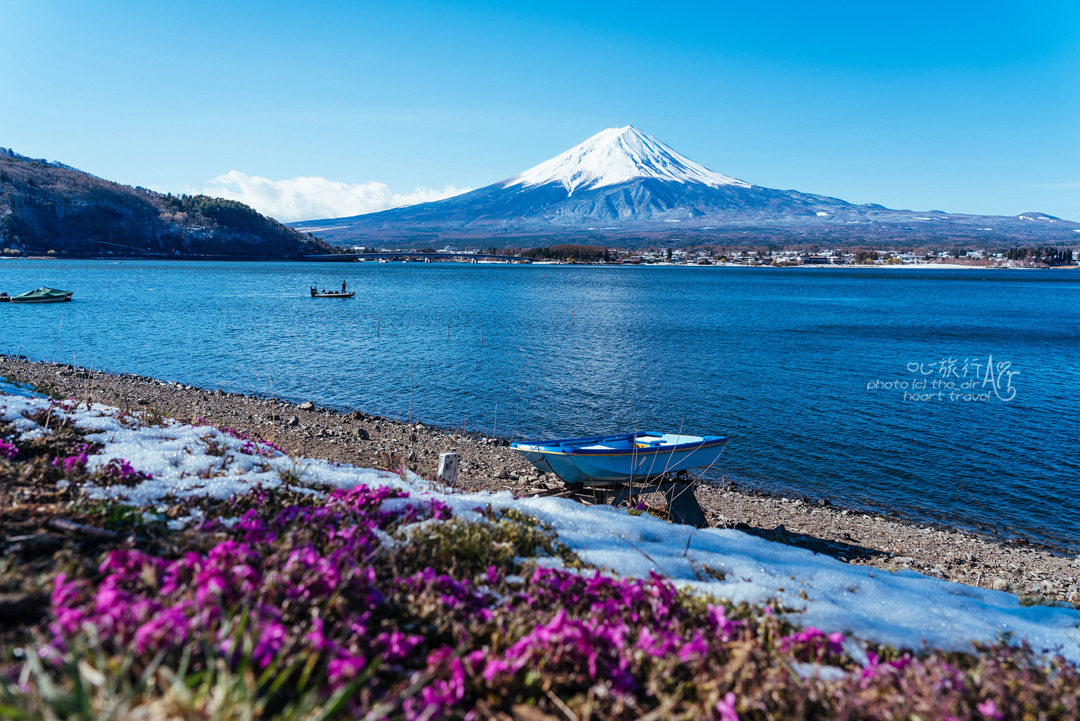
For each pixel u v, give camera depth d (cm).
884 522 1494
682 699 335
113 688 244
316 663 306
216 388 2712
